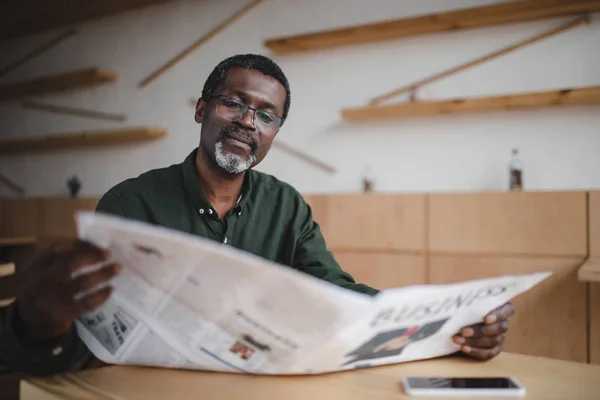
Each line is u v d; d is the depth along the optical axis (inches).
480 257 78.4
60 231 116.6
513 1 80.0
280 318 18.5
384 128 95.3
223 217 40.3
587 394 19.5
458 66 89.0
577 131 81.4
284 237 41.6
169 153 116.9
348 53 98.4
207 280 17.8
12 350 20.0
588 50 80.1
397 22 88.8
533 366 23.5
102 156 124.8
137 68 121.1
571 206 73.0
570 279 73.1
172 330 20.4
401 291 17.9
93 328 21.2
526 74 84.1
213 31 111.5
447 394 19.2
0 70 140.8
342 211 87.7
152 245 16.8
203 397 18.9
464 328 23.6
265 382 20.8
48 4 122.8
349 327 18.7
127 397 18.8
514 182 81.8
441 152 90.9
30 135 135.6
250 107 37.8
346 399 18.8
